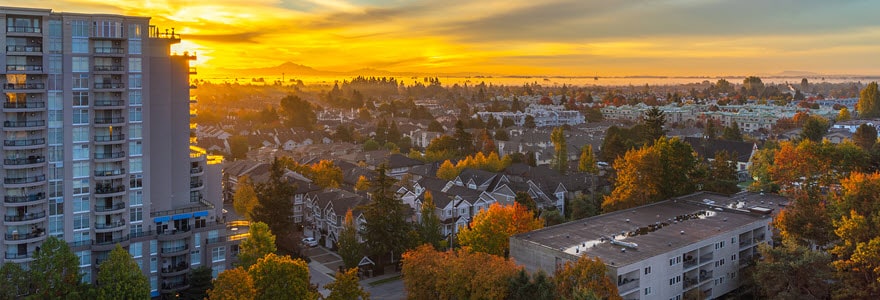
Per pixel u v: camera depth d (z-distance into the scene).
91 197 99.69
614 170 179.62
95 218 100.19
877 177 102.12
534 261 96.25
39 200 95.75
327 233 139.00
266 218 128.38
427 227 125.12
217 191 121.25
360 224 125.69
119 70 99.81
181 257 105.06
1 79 93.44
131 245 100.25
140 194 103.06
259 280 84.00
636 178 131.38
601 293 80.75
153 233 103.69
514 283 80.69
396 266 121.31
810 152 136.75
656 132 195.12
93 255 98.88
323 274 118.75
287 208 130.88
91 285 92.31
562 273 83.50
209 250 106.50
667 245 96.00
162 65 106.06
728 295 102.88
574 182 171.75
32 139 95.12
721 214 114.56
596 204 156.75
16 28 93.50
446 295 86.38
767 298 94.25
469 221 143.12
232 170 184.62
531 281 82.44
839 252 88.50
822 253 86.94
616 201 133.38
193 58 111.25
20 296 88.31
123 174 100.81
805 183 134.50
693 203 122.88
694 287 96.69
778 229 107.94
